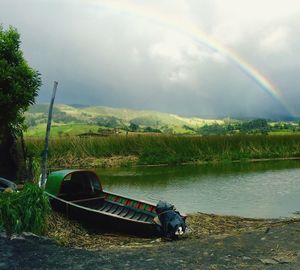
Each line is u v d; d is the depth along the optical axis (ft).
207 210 67.46
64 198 59.31
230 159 140.05
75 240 43.52
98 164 122.83
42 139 129.18
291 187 89.35
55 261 33.24
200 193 82.74
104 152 132.26
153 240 44.75
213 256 34.53
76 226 49.19
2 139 59.36
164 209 45.73
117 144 135.13
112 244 42.83
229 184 93.40
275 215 63.57
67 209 53.31
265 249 36.42
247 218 58.13
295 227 45.21
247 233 43.32
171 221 44.60
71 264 32.60
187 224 53.11
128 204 55.72
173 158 132.26
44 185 55.42
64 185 61.52
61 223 47.98
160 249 37.19
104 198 59.31
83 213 51.08
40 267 31.81
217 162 135.74
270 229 44.75
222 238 41.14
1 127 54.85
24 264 32.30
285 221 52.24
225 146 146.10
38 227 40.04
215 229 50.80
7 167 62.23
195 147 140.87
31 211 39.65
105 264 32.68
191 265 32.22
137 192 84.07
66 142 129.59
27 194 40.42
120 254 35.50
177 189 87.35
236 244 38.40
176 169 119.75
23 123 59.88
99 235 47.47
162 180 99.35
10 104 50.11
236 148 148.36
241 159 141.79
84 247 40.73
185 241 41.16
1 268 31.17
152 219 50.85
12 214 38.11
